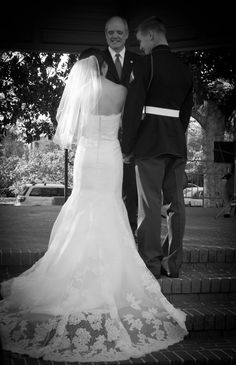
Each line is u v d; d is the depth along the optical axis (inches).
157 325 152.4
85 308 146.6
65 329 143.2
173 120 174.7
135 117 165.8
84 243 156.2
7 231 250.4
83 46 310.0
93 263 153.2
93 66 166.1
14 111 624.4
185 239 232.5
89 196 163.6
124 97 169.3
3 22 302.2
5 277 178.7
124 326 149.3
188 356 143.8
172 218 177.5
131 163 187.2
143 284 156.4
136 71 170.1
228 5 295.7
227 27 297.4
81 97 166.1
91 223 159.6
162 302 154.6
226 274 188.2
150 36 177.2
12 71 582.6
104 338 143.0
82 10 303.7
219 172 682.8
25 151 1322.6
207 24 301.0
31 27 305.3
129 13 301.9
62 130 169.3
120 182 169.8
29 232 246.8
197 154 1437.0
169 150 171.2
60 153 1257.4
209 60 547.8
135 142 173.8
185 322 161.3
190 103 182.9
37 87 601.6
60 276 153.9
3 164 1252.5
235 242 223.3
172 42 308.3
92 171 164.9
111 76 199.5
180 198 177.3
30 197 831.1
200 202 525.7
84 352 140.5
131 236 165.6
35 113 634.8
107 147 167.6
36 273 159.5
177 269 178.9
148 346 146.6
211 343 158.6
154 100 172.4
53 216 330.3
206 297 179.8
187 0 298.4
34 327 146.5
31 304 150.3
